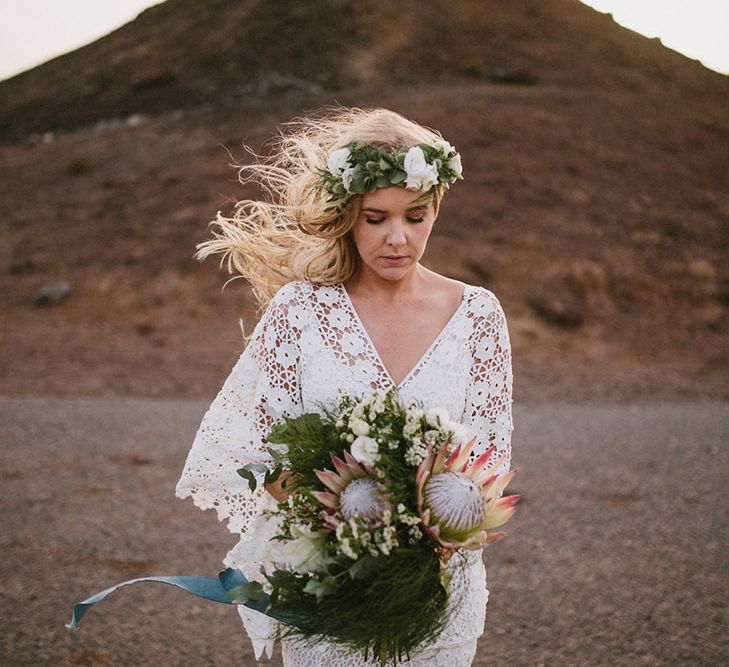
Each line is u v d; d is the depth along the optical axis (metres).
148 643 3.53
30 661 3.32
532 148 27.30
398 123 2.03
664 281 20.00
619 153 28.50
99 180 29.39
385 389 2.02
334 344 2.06
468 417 2.15
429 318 2.11
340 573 1.71
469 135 27.64
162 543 4.78
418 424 1.78
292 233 2.37
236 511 2.23
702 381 12.84
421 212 1.97
